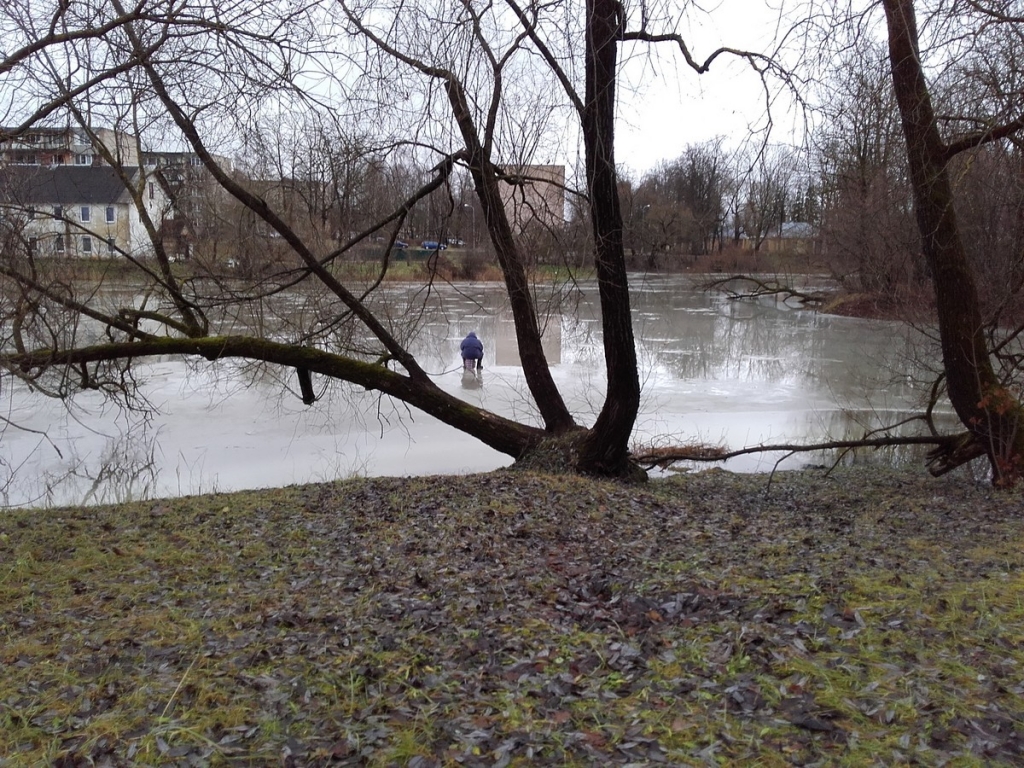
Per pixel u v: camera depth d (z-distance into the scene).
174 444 14.05
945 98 9.51
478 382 19.30
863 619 4.44
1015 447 9.77
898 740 3.20
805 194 26.03
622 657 4.22
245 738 3.49
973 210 12.78
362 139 9.96
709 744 3.26
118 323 10.97
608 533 7.57
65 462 12.97
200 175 10.82
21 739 3.51
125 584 6.02
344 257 11.84
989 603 4.63
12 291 10.05
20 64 8.27
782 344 27.11
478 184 10.21
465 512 8.05
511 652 4.39
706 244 42.28
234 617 5.11
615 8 8.95
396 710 3.70
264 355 11.24
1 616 5.28
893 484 10.98
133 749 3.37
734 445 14.47
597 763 3.16
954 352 10.01
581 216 10.33
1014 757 3.04
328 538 7.29
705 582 5.40
